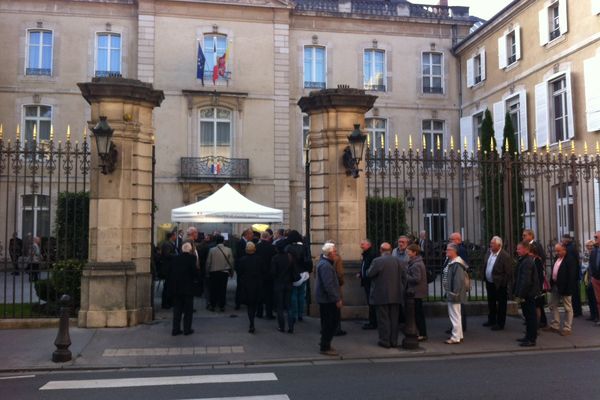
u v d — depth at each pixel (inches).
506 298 396.2
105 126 377.7
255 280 379.2
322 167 442.9
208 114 972.6
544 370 285.0
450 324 413.4
